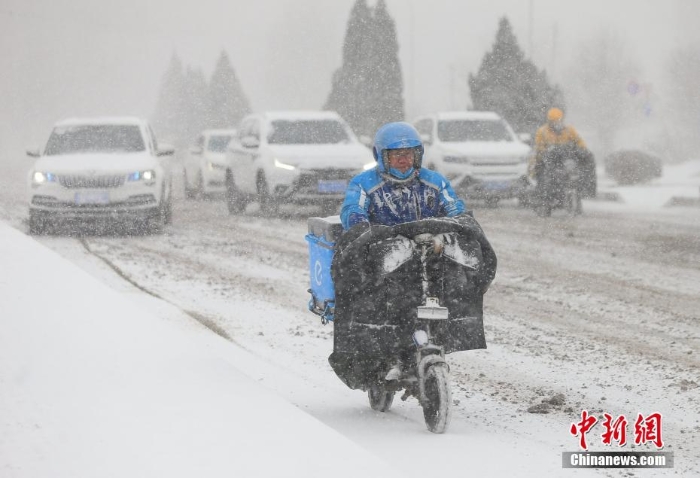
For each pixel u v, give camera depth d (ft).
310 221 57.11
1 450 38.27
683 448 47.37
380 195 51.39
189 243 136.36
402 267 48.42
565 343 73.15
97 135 156.25
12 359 53.26
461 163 186.39
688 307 86.79
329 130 175.63
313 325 80.33
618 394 58.13
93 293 72.69
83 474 35.47
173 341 57.88
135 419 41.96
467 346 49.52
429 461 44.60
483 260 49.67
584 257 119.03
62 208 144.25
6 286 74.64
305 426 40.88
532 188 187.62
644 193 201.46
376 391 53.88
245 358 67.05
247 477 34.76
